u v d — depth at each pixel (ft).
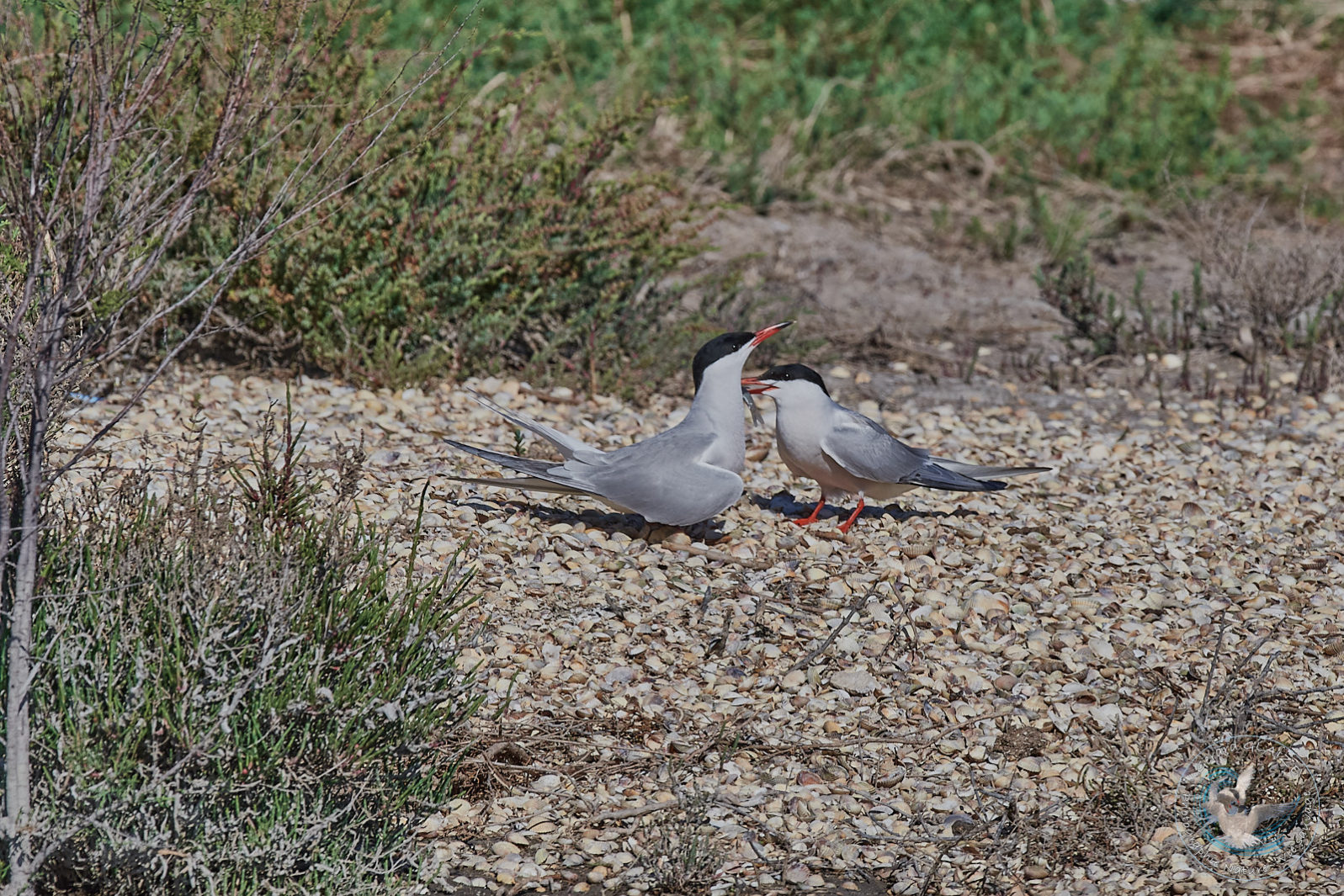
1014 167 77.00
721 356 35.53
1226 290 62.59
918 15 88.94
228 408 41.70
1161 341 57.00
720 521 37.32
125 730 21.72
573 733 27.71
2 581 22.43
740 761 27.27
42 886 21.54
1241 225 67.67
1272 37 97.09
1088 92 85.10
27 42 23.09
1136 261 68.74
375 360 45.73
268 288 43.73
